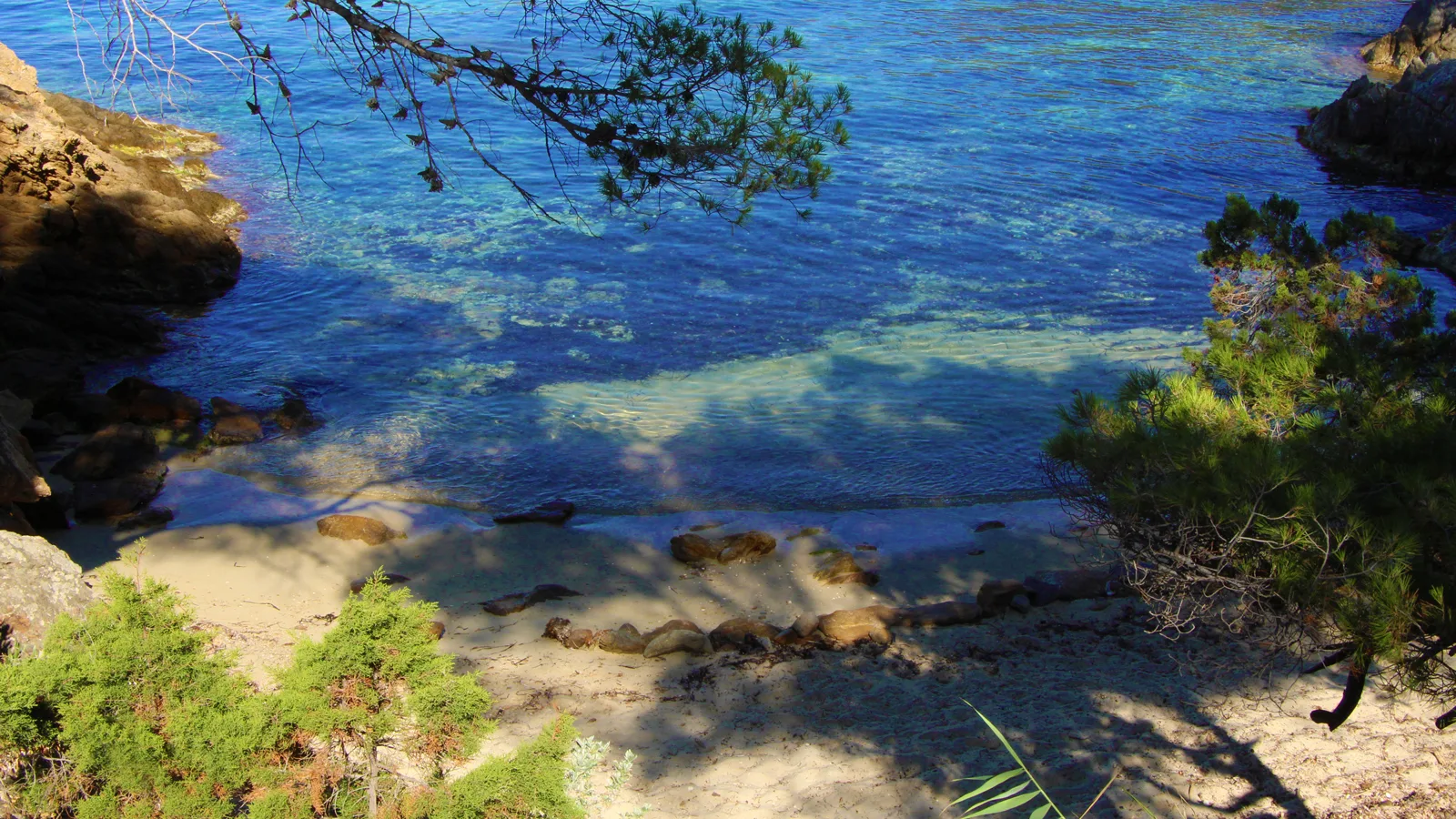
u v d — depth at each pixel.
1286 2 49.75
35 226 19.64
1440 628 5.01
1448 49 38.50
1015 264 21.88
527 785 4.38
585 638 9.46
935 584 10.90
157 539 11.45
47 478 12.59
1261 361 6.87
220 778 4.41
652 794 6.93
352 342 18.12
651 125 8.18
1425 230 25.16
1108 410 6.79
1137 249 22.83
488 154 28.41
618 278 20.98
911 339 18.30
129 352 17.42
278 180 26.70
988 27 42.97
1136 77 37.03
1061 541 11.80
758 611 10.40
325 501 12.70
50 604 6.94
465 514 12.58
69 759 4.57
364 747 4.52
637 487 13.33
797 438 14.66
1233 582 5.91
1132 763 7.28
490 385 16.44
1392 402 6.54
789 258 22.00
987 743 7.61
